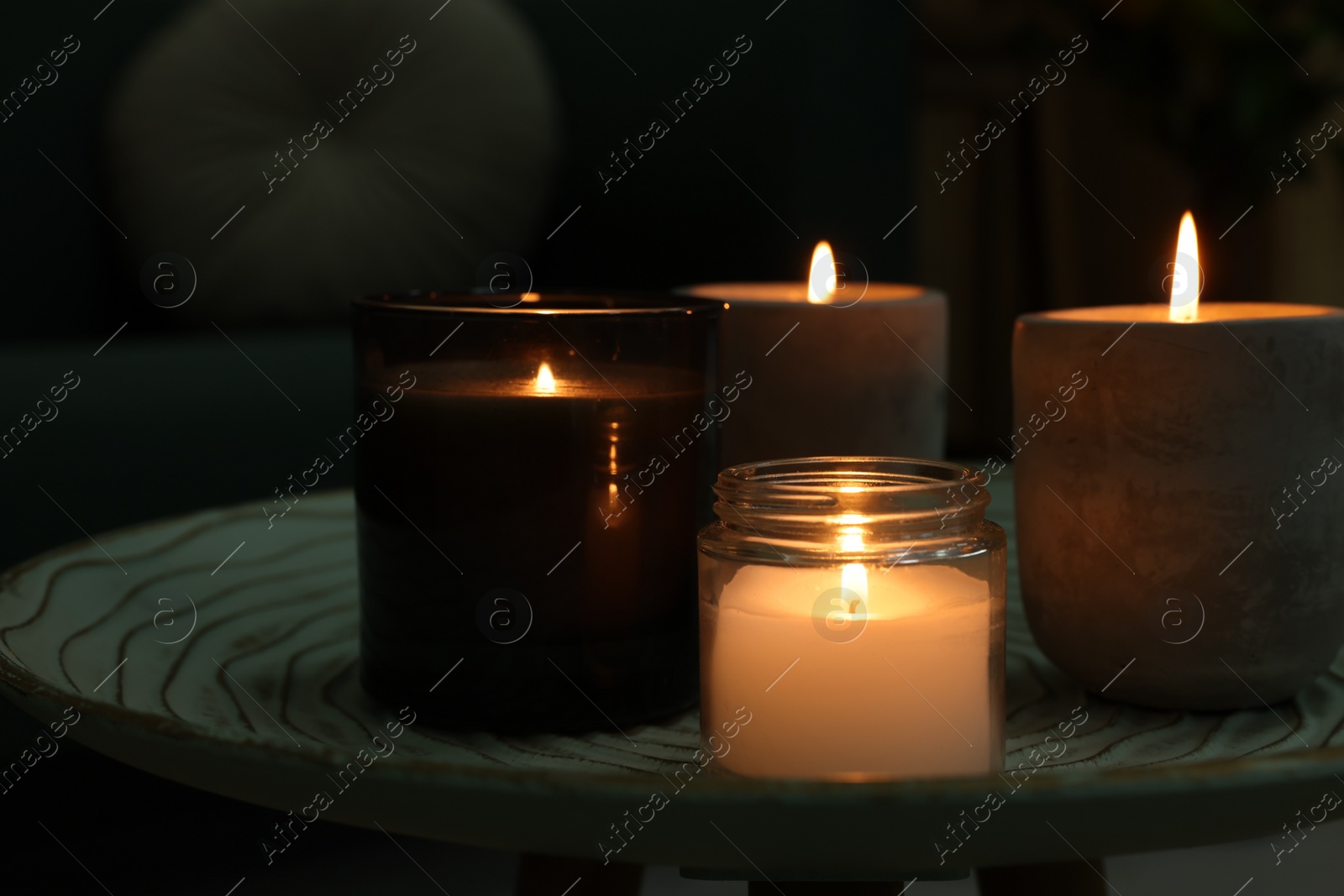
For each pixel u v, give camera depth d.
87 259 1.57
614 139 1.89
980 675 0.76
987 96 2.74
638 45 1.90
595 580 0.79
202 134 1.58
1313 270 2.82
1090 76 2.71
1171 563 0.79
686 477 0.80
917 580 0.76
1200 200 2.62
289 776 0.71
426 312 0.78
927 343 0.88
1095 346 0.79
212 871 1.39
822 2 1.91
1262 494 0.78
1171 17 2.38
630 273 1.89
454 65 1.75
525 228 1.81
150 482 1.18
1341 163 2.44
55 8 1.55
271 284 1.61
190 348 1.26
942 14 2.69
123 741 0.73
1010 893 0.85
